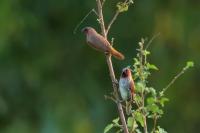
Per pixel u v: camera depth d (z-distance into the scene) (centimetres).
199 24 2027
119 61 1956
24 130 1914
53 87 2000
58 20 2038
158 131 753
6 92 1956
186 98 2014
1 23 1953
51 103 1966
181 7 2034
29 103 1961
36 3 2012
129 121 734
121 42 2000
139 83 737
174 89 1997
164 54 1969
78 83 2023
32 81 1977
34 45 2020
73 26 2034
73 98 1986
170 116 1998
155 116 745
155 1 2025
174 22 2006
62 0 2016
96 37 708
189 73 2002
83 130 1902
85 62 2042
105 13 1958
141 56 747
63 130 1905
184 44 2002
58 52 2041
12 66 1980
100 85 2023
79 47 2045
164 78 1964
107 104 1967
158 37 1983
